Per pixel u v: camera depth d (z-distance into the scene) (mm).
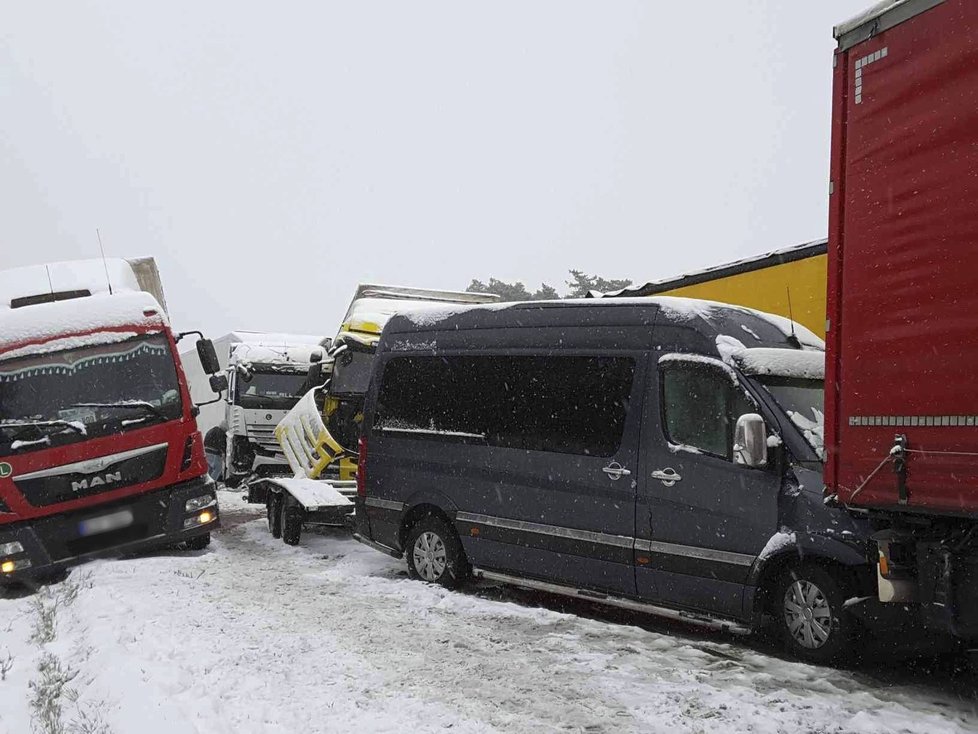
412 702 5512
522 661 6445
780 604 6617
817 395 7098
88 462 10500
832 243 5859
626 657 6586
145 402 10914
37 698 5992
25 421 10391
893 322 5402
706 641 7188
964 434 4969
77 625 7781
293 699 5590
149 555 11492
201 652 6594
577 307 8422
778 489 6605
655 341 7664
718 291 12195
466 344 9328
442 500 9195
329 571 10195
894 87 5449
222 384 12109
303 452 13641
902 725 5133
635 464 7520
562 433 8180
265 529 13922
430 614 7957
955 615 5355
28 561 10211
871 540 5930
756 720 5203
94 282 11977
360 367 13453
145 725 5164
